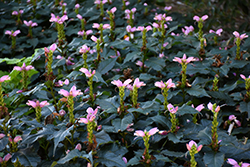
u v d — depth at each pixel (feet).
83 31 11.60
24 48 13.65
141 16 15.87
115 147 6.29
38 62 11.23
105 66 8.91
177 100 8.55
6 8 15.29
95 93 7.81
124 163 5.77
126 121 6.47
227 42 11.20
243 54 9.69
